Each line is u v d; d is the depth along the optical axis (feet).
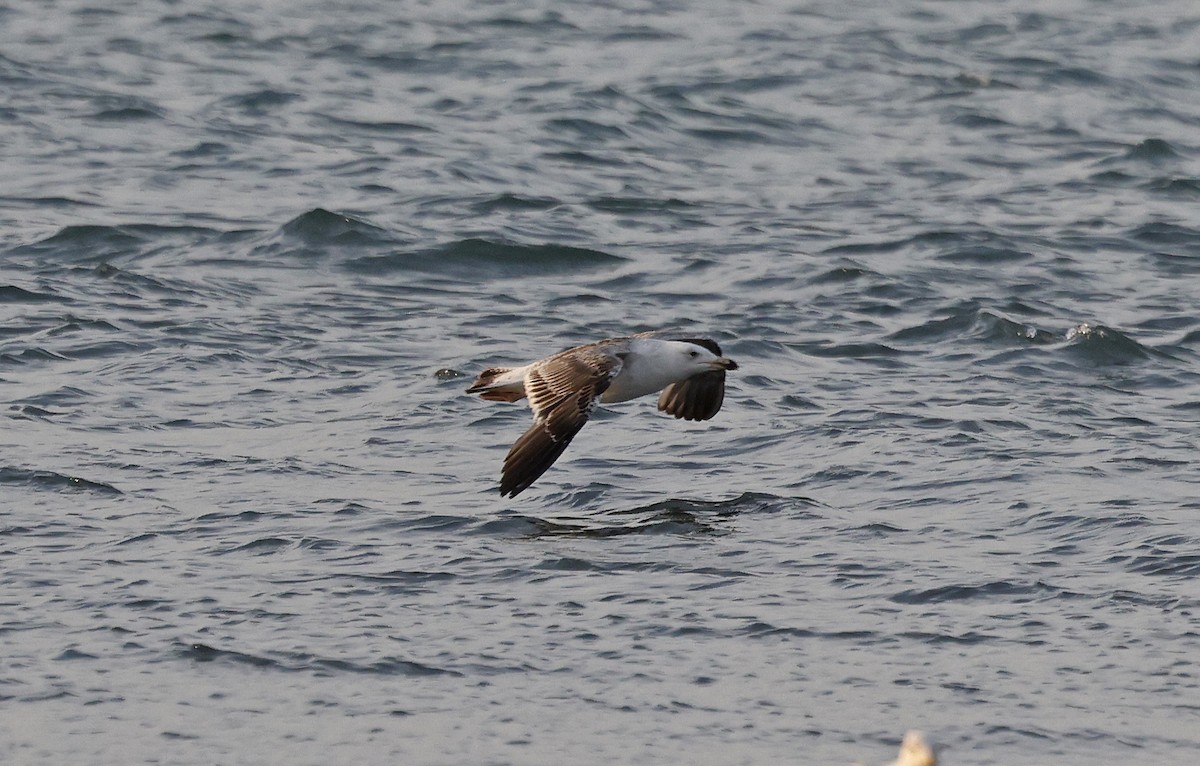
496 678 35.76
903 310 72.54
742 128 110.32
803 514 46.60
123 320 67.10
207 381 59.88
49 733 33.01
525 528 45.11
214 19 137.80
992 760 32.83
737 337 67.72
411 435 54.19
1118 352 66.18
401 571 41.60
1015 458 51.90
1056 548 43.70
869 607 39.70
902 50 136.05
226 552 42.86
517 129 106.93
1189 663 36.76
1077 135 111.45
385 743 33.01
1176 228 88.28
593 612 39.17
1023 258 82.07
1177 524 45.19
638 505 47.32
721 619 38.83
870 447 53.06
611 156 101.96
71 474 48.65
